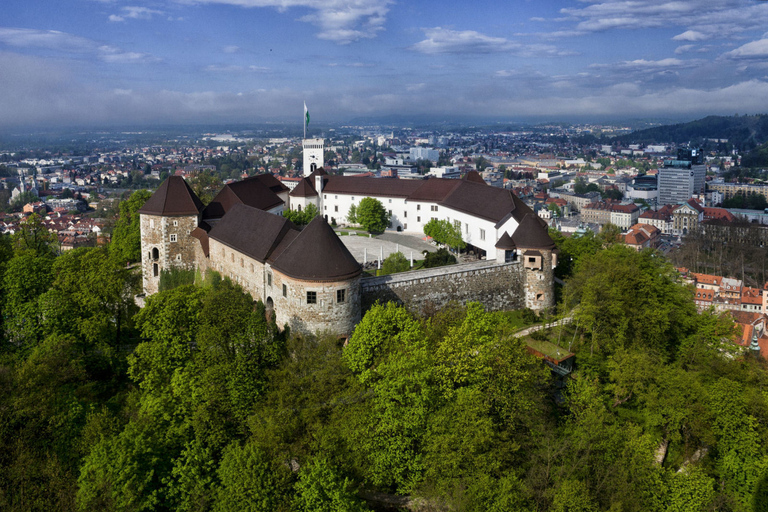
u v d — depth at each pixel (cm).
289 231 10638
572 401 8756
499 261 12356
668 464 9062
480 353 7956
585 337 11150
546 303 12350
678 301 12319
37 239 16238
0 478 6662
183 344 8888
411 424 7031
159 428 7275
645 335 11138
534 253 12212
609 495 7144
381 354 8344
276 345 8344
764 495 8288
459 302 11594
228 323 8469
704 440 8938
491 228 14500
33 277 10662
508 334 8550
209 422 7262
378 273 14088
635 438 7875
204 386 7488
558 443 7450
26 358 9719
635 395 9706
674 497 7475
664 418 9075
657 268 13088
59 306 10069
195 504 6431
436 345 8619
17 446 7031
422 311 11156
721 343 11944
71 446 7356
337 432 6944
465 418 7006
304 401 7331
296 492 6400
